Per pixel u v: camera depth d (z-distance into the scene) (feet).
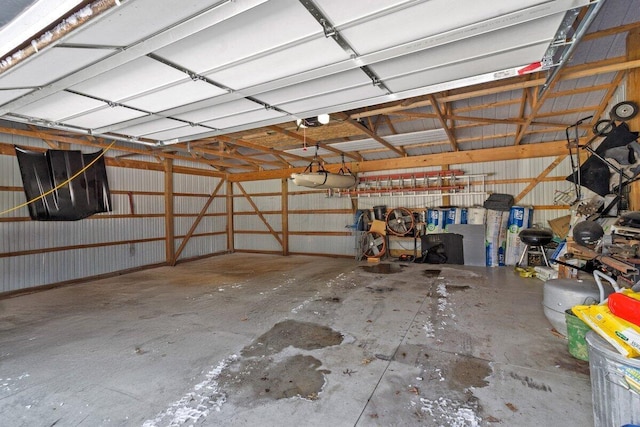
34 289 16.79
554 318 9.57
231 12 4.90
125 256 21.43
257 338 10.12
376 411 6.42
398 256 24.26
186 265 23.97
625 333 4.83
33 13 5.33
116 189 20.98
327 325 11.08
